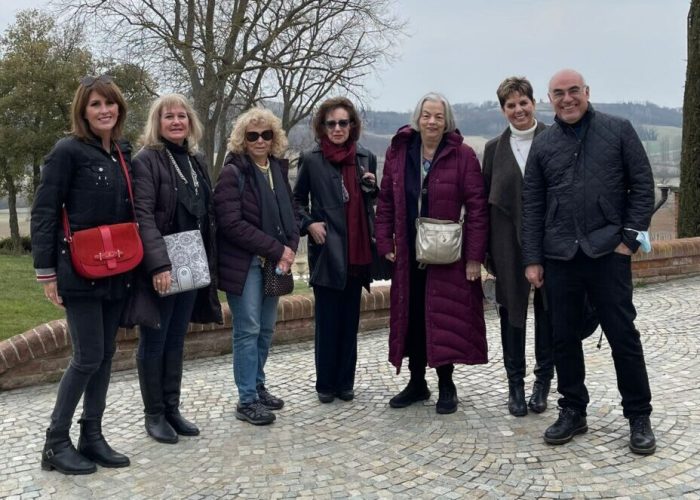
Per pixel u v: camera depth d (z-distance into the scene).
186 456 3.76
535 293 4.23
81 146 3.32
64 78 23.59
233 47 18.00
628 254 3.55
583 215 3.57
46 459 3.58
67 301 3.39
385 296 6.64
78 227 3.31
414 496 3.22
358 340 6.25
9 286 10.44
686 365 5.05
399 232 4.23
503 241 4.14
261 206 4.11
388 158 4.36
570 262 3.64
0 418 4.40
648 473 3.35
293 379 5.15
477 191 4.15
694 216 10.16
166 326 3.88
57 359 5.14
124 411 4.47
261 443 3.92
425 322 4.30
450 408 4.30
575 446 3.71
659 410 4.13
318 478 3.45
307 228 4.43
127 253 3.40
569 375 3.77
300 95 19.66
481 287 4.34
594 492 3.19
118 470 3.59
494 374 5.05
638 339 3.64
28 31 24.50
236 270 4.10
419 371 4.49
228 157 4.15
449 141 4.16
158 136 3.80
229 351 5.88
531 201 3.78
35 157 24.00
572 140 3.60
